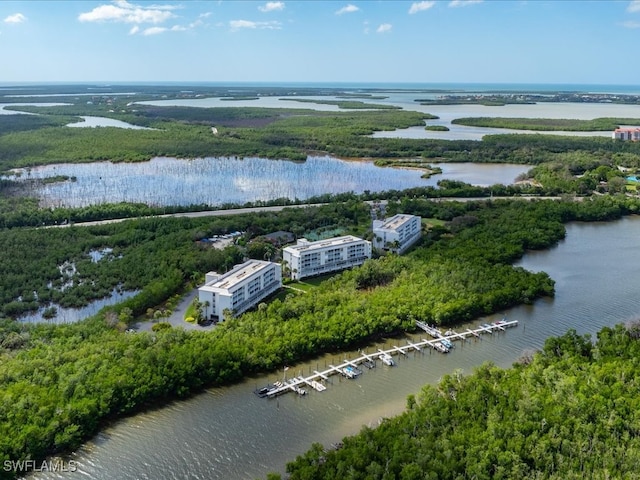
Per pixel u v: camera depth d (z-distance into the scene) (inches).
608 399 5940.0
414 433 5482.3
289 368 7185.0
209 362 6781.5
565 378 6225.4
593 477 4884.4
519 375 6486.2
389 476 4800.7
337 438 5816.9
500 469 4968.0
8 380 6245.1
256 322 7780.5
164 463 5467.5
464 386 6279.5
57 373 6363.2
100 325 7815.0
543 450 5142.7
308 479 4891.7
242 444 5738.2
